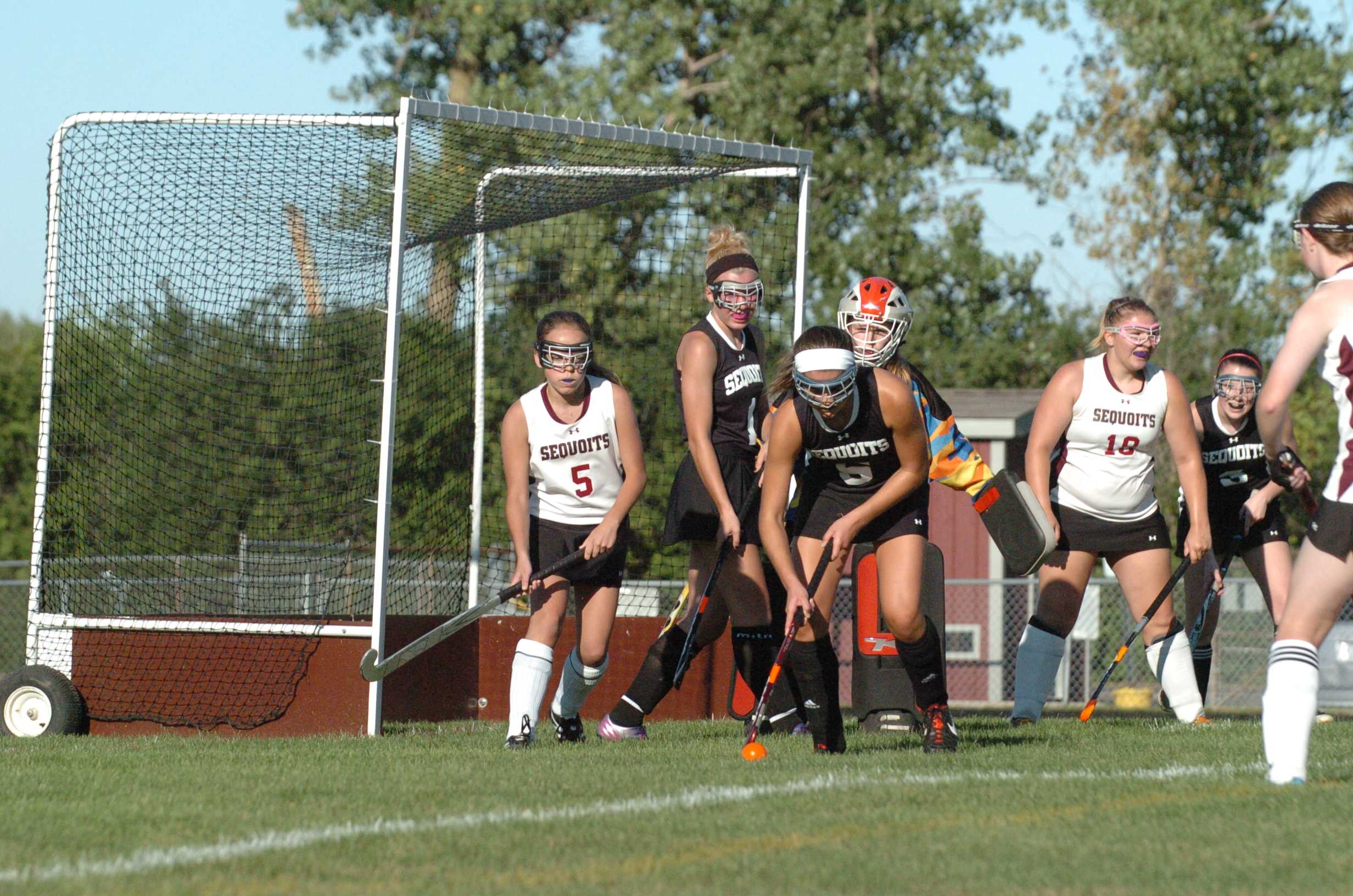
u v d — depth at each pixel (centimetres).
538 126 2675
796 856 1283
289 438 3347
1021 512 2228
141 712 2608
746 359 2397
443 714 2869
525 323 3850
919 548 1975
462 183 3006
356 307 3184
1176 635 2647
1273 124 7562
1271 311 7531
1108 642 5056
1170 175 7475
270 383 3272
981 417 5834
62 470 2781
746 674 2495
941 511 5753
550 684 2884
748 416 2403
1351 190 1638
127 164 2747
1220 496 2866
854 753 2023
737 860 1267
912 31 8731
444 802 1563
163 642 2612
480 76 8369
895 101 8738
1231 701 4772
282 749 2108
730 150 2886
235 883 1188
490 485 3841
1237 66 7281
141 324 2911
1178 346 7406
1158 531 2586
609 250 3781
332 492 3422
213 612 3353
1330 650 4053
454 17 8331
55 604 2770
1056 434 2539
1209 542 2547
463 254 3434
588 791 1631
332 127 2670
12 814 1494
